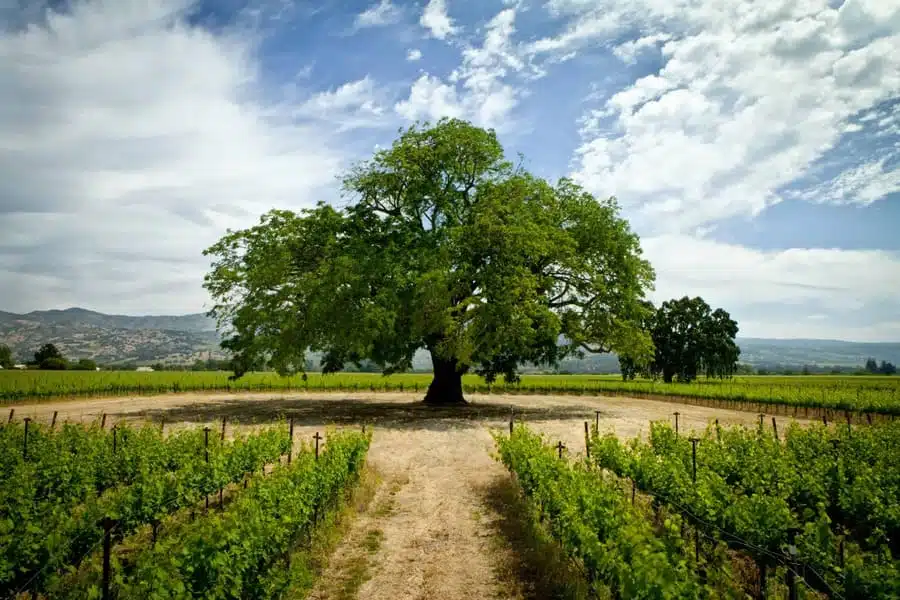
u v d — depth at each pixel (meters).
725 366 72.31
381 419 27.59
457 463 17.62
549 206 32.78
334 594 8.22
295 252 30.31
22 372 60.00
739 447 15.11
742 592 6.27
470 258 28.58
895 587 6.10
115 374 57.19
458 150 31.58
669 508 10.53
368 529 11.24
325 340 28.91
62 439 15.37
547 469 10.91
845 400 34.03
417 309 27.28
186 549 6.29
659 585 5.45
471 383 55.88
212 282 30.45
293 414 29.58
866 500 10.45
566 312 32.28
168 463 13.70
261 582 7.04
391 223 31.83
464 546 10.23
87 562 8.30
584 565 7.95
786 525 8.58
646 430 25.23
